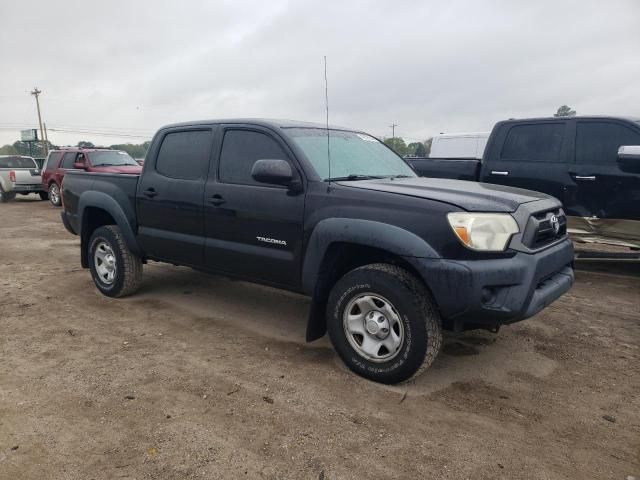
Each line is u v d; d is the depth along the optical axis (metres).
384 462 2.69
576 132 6.50
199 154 4.73
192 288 6.04
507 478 2.57
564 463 2.71
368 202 3.56
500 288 3.21
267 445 2.82
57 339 4.37
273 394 3.40
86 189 5.78
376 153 4.84
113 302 5.47
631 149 5.74
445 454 2.77
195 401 3.30
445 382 3.63
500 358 4.08
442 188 3.74
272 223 4.06
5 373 3.69
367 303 3.55
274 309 5.28
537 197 3.89
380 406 3.27
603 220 6.28
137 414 3.12
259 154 4.28
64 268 7.19
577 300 5.73
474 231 3.17
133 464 2.64
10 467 2.61
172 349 4.18
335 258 3.79
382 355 3.54
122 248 5.39
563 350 4.28
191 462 2.66
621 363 4.03
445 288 3.18
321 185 3.83
